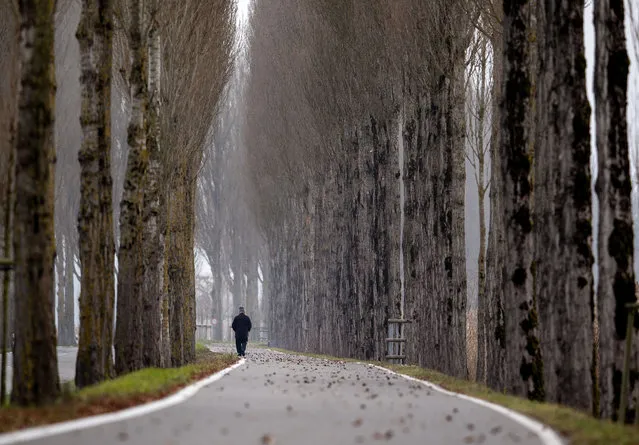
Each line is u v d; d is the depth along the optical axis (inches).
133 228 2999.5
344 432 1363.2
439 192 4411.9
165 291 3932.1
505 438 1323.8
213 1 4205.2
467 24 4156.0
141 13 3085.6
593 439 1299.2
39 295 1750.7
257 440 1234.6
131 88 3078.2
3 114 2396.7
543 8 2603.3
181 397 2012.8
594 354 2431.1
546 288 2465.6
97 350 2436.0
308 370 3809.1
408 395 2287.2
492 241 4028.1
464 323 4173.2
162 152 3964.1
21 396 1739.7
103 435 1266.0
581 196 2420.0
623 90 2374.5
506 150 2699.3
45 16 1752.0
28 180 1747.0
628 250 2354.8
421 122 4805.6
